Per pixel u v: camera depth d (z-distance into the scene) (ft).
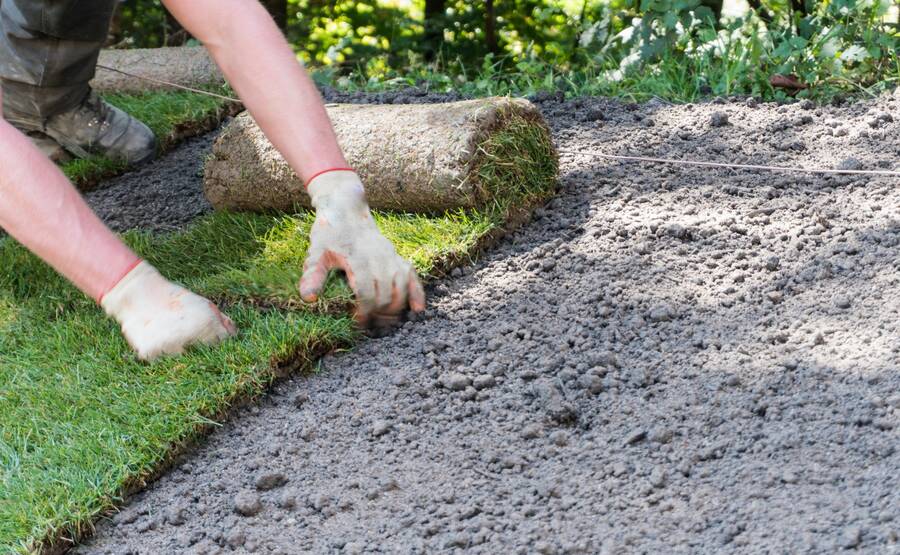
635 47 11.29
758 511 7.34
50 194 8.00
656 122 10.20
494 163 9.11
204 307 8.36
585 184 9.55
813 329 8.18
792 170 9.39
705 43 11.03
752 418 7.76
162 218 10.13
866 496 7.30
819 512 7.29
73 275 8.16
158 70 11.83
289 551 7.52
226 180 9.64
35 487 7.77
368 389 8.26
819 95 10.44
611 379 8.08
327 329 8.46
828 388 7.82
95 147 10.71
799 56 10.64
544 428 7.92
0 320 8.88
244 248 9.33
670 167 9.61
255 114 8.39
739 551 7.20
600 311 8.48
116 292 8.20
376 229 8.47
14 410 8.21
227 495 7.82
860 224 8.85
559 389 8.09
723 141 9.84
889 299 8.27
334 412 8.15
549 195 9.43
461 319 8.61
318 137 8.38
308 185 8.41
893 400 7.66
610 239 9.02
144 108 11.30
